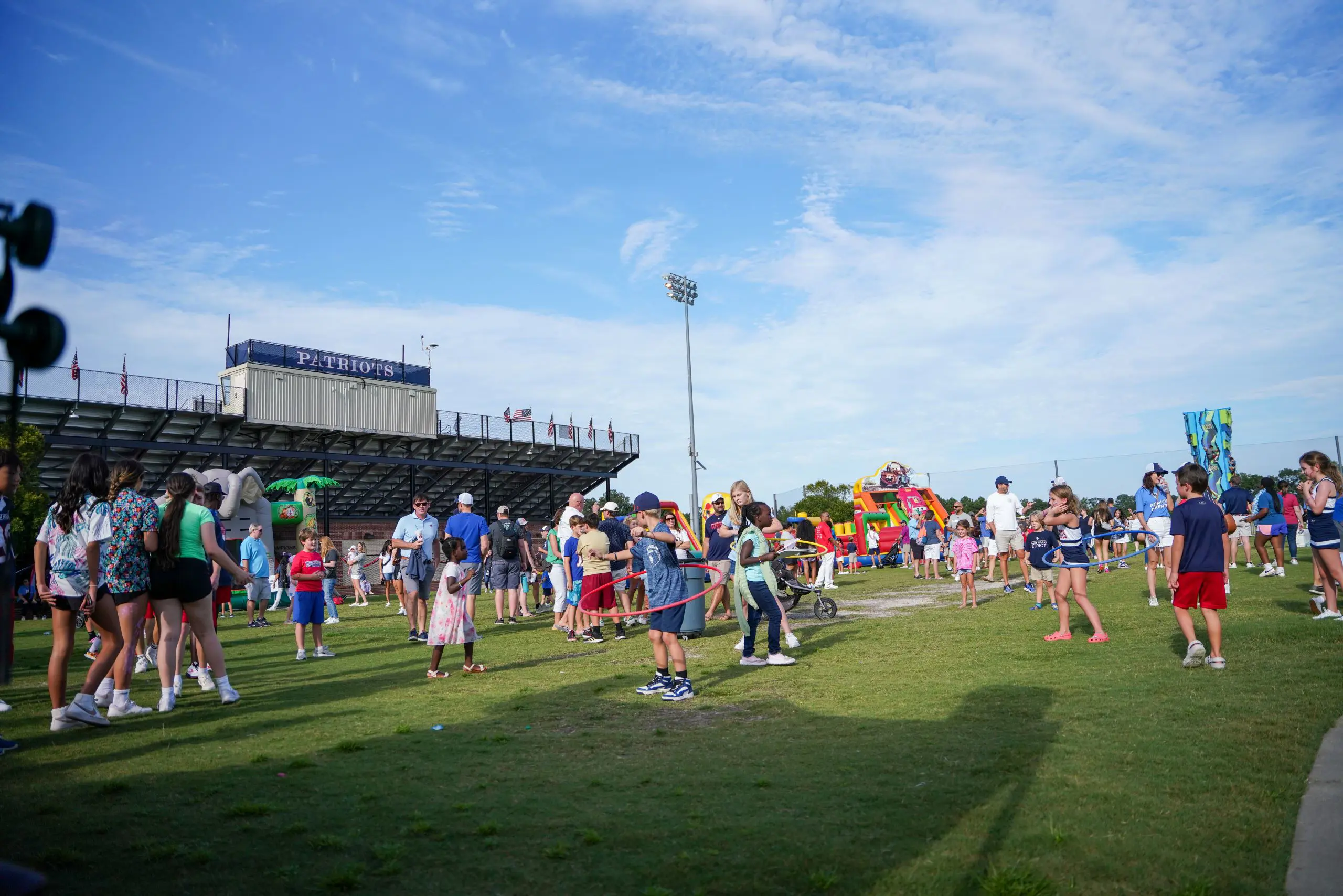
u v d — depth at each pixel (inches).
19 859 161.8
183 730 280.2
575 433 2020.2
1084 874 146.4
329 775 221.3
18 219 82.8
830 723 268.5
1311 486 420.8
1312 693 269.6
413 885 150.9
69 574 278.7
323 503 1691.7
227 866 160.4
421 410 1724.9
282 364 1572.3
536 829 178.1
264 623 736.3
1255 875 144.4
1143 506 557.6
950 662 375.9
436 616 392.8
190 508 323.0
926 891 143.1
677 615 326.6
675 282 1625.2
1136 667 335.6
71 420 1296.8
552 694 341.4
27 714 312.7
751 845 165.3
